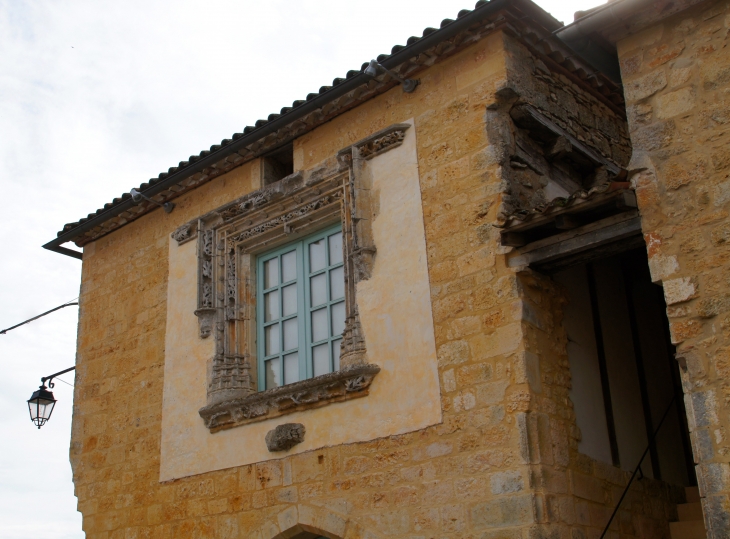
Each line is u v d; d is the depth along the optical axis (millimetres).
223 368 11133
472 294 8984
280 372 10930
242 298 11398
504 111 9547
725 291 6922
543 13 9594
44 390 13883
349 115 10773
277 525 9852
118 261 13383
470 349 8836
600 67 8453
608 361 9906
